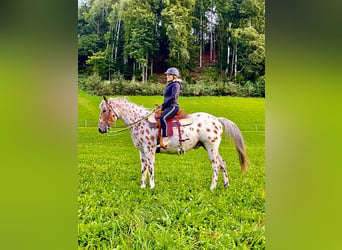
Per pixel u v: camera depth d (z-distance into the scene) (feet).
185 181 13.21
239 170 13.16
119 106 13.05
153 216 12.18
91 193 13.08
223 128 13.05
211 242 11.47
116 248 11.00
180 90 13.46
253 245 12.05
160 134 12.64
